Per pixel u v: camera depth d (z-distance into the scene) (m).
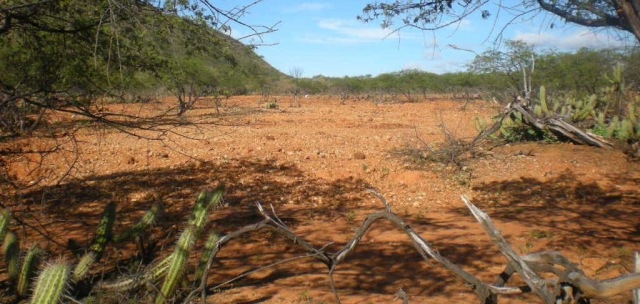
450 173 10.85
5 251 5.01
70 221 7.84
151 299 4.65
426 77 46.69
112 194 9.48
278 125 19.31
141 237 5.95
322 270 6.09
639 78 17.33
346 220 8.16
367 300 5.12
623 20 3.80
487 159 11.59
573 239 7.00
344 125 19.58
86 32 5.16
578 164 10.91
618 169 10.58
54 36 5.30
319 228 7.75
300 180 10.56
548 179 10.22
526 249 6.59
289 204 9.12
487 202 9.14
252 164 11.79
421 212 8.62
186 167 11.51
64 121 7.36
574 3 4.23
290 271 6.07
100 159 11.98
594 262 6.08
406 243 7.00
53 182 9.96
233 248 6.91
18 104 5.35
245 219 8.18
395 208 8.90
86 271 4.77
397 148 13.35
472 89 42.09
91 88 5.59
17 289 4.76
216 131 16.69
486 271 5.89
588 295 2.50
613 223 7.74
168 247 6.64
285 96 44.59
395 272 5.99
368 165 11.59
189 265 6.11
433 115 23.80
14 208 7.22
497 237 2.59
